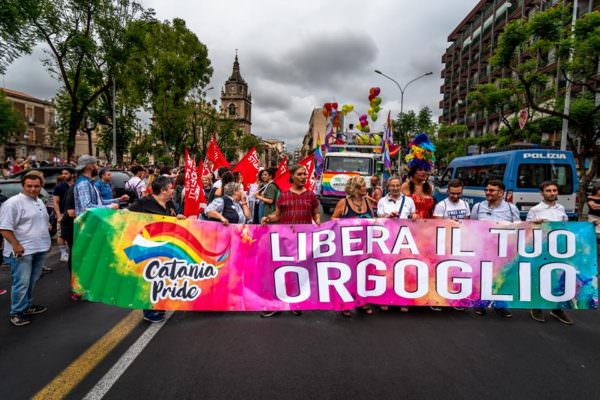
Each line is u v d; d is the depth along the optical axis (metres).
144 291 4.41
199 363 3.36
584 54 12.29
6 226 4.09
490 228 4.80
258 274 4.62
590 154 13.78
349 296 4.69
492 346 3.84
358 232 4.76
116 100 28.17
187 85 28.11
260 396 2.87
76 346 3.70
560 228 4.78
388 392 2.96
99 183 6.80
